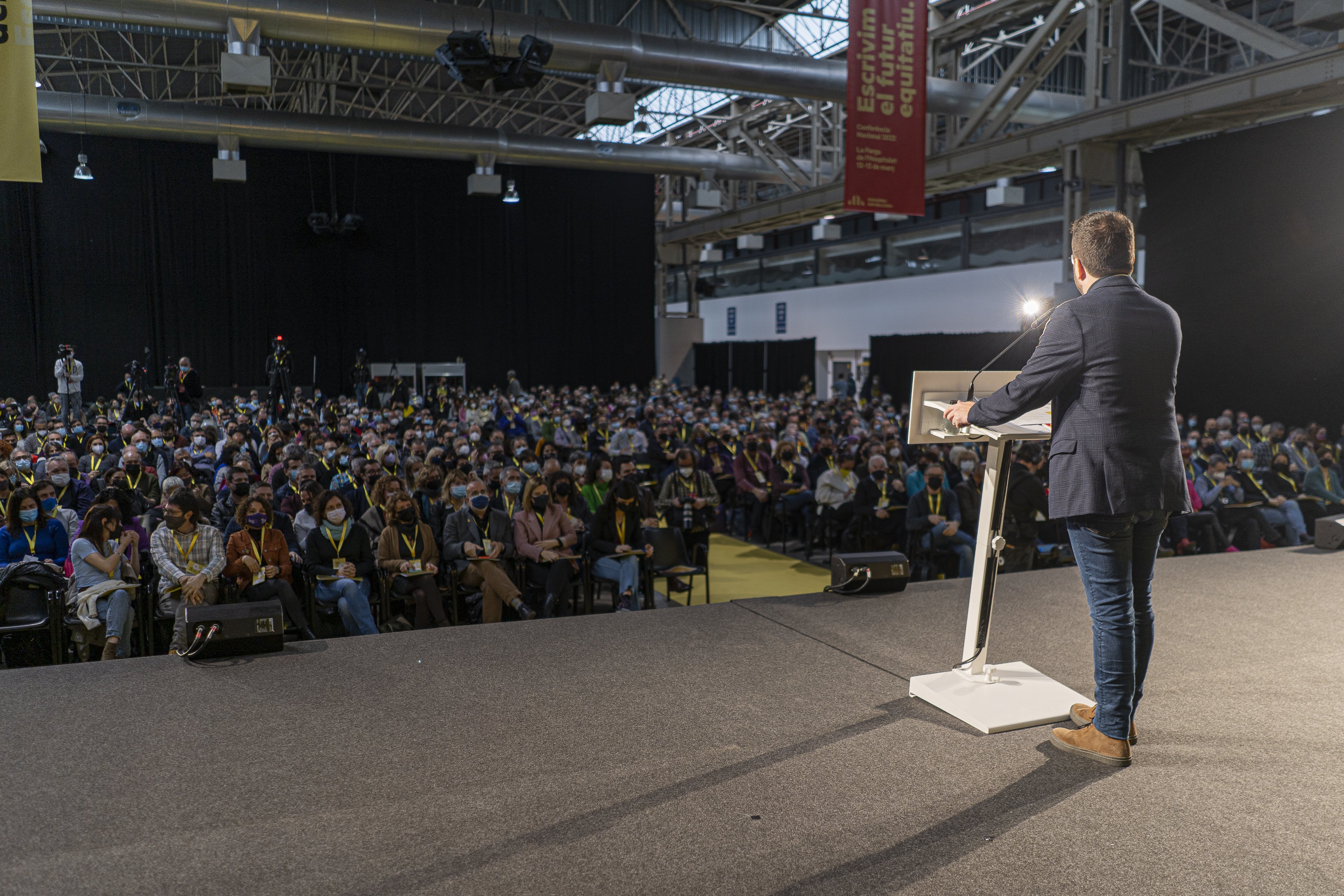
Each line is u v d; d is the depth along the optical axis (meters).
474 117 29.80
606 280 28.20
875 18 10.09
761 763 2.54
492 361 26.97
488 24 13.41
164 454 10.89
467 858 2.03
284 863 2.00
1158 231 14.41
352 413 17.73
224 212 24.06
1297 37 16.08
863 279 26.86
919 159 10.32
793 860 2.02
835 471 9.73
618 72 14.42
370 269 25.52
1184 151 13.82
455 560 6.84
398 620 6.77
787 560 9.90
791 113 24.39
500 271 26.89
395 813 2.23
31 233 22.28
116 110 19.14
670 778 2.44
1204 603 4.29
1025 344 20.36
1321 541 5.57
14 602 5.58
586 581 7.07
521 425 15.96
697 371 34.38
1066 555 8.29
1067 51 16.45
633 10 19.19
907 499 9.07
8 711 2.91
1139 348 2.35
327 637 6.56
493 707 2.96
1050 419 2.71
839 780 2.43
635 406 21.30
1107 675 2.50
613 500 7.16
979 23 16.42
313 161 24.80
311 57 23.38
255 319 24.52
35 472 9.71
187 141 20.38
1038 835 2.14
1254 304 13.20
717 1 18.31
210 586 5.93
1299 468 10.55
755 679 3.23
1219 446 10.40
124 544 5.92
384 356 25.78
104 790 2.36
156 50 22.42
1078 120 14.73
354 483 8.98
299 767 2.50
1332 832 2.15
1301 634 3.78
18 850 2.05
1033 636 3.77
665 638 3.73
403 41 13.11
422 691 3.11
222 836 2.12
